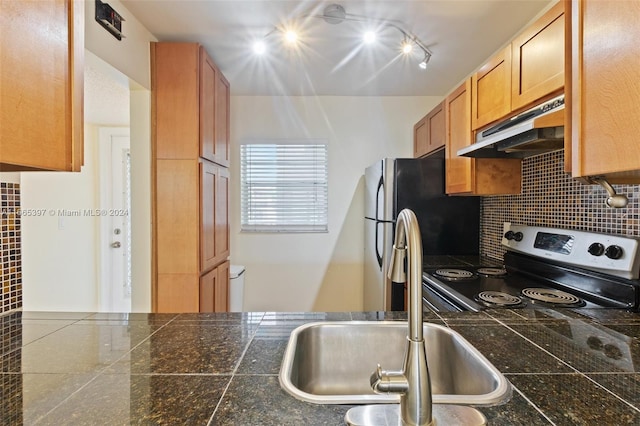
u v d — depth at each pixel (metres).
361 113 3.16
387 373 0.56
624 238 1.25
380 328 1.06
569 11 0.94
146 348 0.86
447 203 2.42
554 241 1.62
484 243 2.43
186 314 1.16
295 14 1.81
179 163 2.02
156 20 1.87
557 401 0.62
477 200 2.46
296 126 3.15
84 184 3.25
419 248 0.58
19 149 0.59
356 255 3.19
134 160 2.02
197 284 2.02
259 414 0.58
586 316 1.12
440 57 2.31
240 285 2.85
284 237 3.17
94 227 3.33
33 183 2.66
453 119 2.16
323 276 3.19
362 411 0.59
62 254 3.03
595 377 0.71
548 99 1.30
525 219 1.96
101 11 1.56
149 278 2.03
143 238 2.03
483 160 1.96
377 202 2.58
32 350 0.84
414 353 0.56
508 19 1.84
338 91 3.03
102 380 0.69
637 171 0.77
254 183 3.17
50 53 0.66
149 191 2.03
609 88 0.77
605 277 1.34
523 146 1.56
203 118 2.06
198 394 0.64
